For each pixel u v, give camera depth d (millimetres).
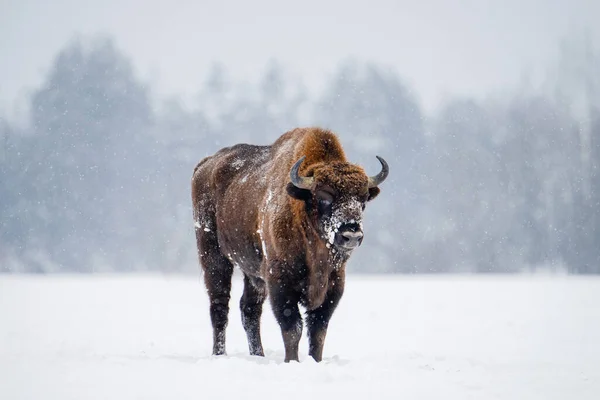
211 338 51406
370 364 33062
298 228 35062
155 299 92062
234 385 27812
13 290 108625
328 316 35562
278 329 57938
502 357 38781
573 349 42219
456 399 25266
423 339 49250
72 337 50719
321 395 25875
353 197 33438
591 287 112875
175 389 27141
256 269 39594
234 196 41250
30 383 28516
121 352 41719
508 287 114750
